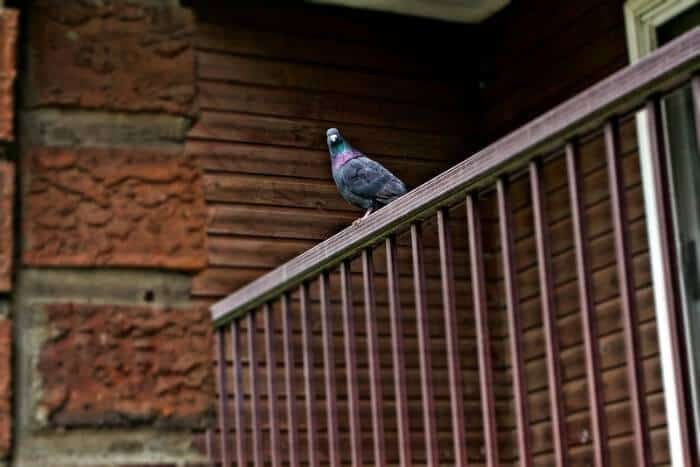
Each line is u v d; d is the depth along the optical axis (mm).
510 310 3842
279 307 8477
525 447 3795
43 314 2967
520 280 9352
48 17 3102
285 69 9086
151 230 3074
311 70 9180
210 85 8805
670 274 3223
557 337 3641
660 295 7773
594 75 8648
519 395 3812
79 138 3076
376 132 9336
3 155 2977
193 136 8531
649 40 8219
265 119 8820
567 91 8922
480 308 4031
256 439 5434
